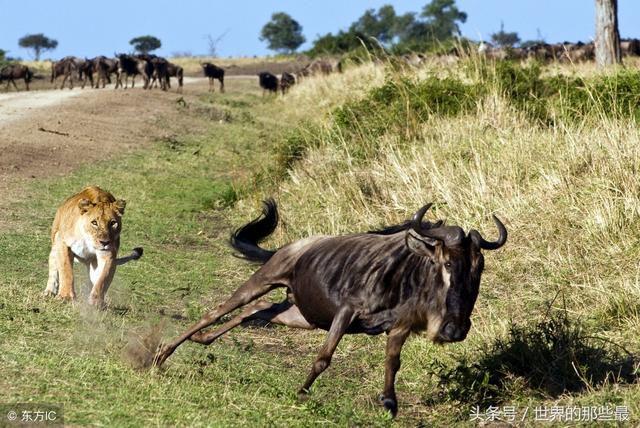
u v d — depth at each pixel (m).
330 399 21.67
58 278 27.11
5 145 57.38
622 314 25.45
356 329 19.80
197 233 39.78
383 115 48.75
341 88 82.62
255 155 62.69
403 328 19.17
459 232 18.38
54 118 73.19
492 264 30.39
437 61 61.97
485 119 43.00
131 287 30.19
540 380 22.02
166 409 18.08
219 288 31.56
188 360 22.84
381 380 23.28
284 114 91.38
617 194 32.12
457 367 21.67
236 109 97.19
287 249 21.16
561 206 32.69
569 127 39.59
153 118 79.75
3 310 23.80
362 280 19.39
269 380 22.23
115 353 21.47
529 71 49.56
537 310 26.92
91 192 26.56
